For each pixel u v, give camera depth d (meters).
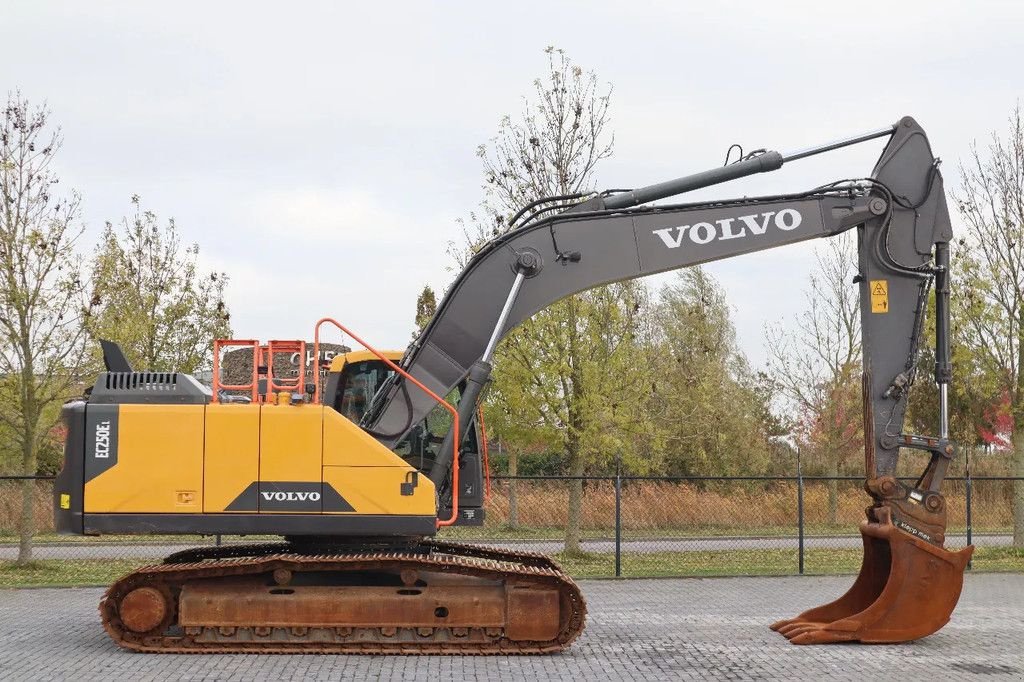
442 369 11.15
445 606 10.40
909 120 11.66
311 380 11.40
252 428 10.38
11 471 24.14
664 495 25.44
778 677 9.21
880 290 11.52
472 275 11.25
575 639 10.58
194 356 22.31
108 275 19.58
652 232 11.32
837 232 11.53
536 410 19.19
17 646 10.62
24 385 17.77
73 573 17.17
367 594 10.39
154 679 8.95
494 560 11.30
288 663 9.75
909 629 10.85
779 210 11.45
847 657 10.19
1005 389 21.05
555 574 10.36
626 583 16.61
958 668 9.63
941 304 11.50
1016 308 20.31
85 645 10.68
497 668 9.60
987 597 14.97
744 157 11.51
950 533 25.36
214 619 10.28
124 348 19.00
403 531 10.35
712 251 11.34
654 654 10.37
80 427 10.38
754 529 25.56
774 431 36.59
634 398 19.88
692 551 20.59
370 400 11.60
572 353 19.12
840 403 30.53
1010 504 28.39
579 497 19.61
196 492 10.31
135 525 10.28
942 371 11.38
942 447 11.15
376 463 10.39
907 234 11.55
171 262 23.09
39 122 17.80
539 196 19.75
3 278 17.66
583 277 11.25
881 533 10.94
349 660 9.95
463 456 11.79
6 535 23.45
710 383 35.12
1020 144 20.45
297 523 10.31
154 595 10.30
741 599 14.70
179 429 10.38
